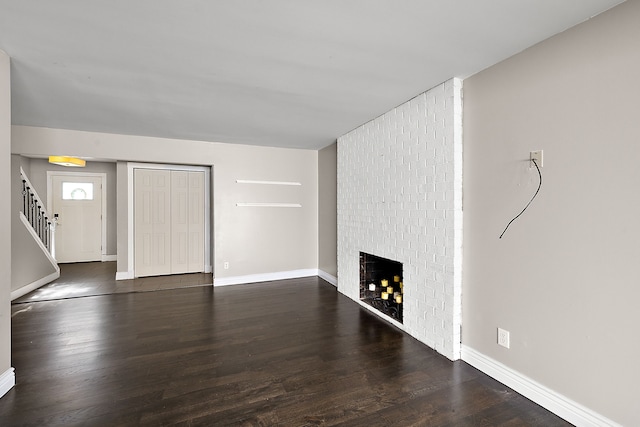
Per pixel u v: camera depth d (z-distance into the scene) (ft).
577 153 5.47
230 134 13.57
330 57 6.66
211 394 6.43
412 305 9.32
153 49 6.28
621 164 4.90
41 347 8.48
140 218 16.78
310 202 17.37
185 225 17.72
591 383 5.32
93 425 5.49
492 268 7.09
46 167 20.88
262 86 8.23
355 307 12.04
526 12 5.07
